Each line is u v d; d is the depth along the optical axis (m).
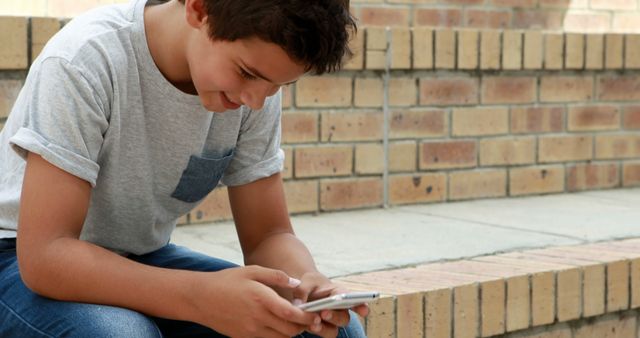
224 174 1.64
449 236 2.77
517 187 3.57
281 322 1.30
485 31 3.41
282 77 1.27
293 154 3.09
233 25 1.23
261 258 1.58
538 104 3.58
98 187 1.44
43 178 1.32
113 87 1.37
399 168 3.32
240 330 1.32
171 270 1.35
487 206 3.35
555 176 3.65
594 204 3.39
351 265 2.36
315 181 3.15
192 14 1.30
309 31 1.23
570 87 3.65
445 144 3.40
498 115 3.50
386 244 2.64
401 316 2.08
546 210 3.26
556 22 4.25
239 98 1.31
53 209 1.31
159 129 1.44
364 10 3.85
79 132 1.33
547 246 2.63
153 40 1.41
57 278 1.30
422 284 2.18
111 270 1.32
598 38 3.65
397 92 3.28
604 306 2.44
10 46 2.57
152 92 1.42
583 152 3.71
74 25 1.41
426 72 3.33
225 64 1.28
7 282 1.40
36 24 2.60
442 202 3.42
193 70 1.34
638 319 2.56
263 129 1.60
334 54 1.28
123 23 1.41
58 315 1.30
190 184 1.52
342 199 3.21
